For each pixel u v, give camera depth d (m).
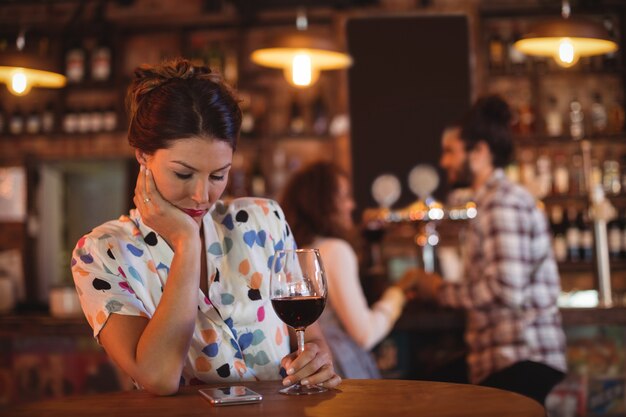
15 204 6.39
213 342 1.73
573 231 5.91
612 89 6.23
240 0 6.09
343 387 1.61
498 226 3.08
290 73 4.12
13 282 5.96
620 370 3.80
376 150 5.97
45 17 6.48
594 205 4.10
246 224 1.82
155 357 1.54
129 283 1.70
